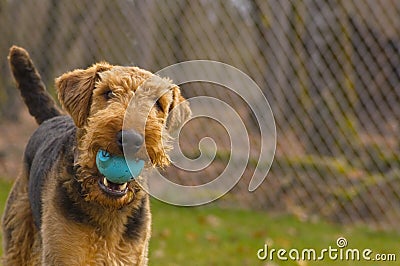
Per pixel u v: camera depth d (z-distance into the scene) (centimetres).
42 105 702
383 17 1174
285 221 1127
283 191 1194
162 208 1168
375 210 1152
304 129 1196
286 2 1176
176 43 1211
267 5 1181
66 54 1302
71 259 518
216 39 1200
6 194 1145
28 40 1327
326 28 1180
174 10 1207
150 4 1219
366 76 1187
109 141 473
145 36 1226
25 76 698
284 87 1188
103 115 487
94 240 523
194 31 1206
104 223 524
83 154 499
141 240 552
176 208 1177
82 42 1285
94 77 535
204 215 1134
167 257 875
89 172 504
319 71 1187
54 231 522
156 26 1219
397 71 1177
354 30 1181
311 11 1177
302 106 1190
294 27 1177
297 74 1184
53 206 529
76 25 1287
